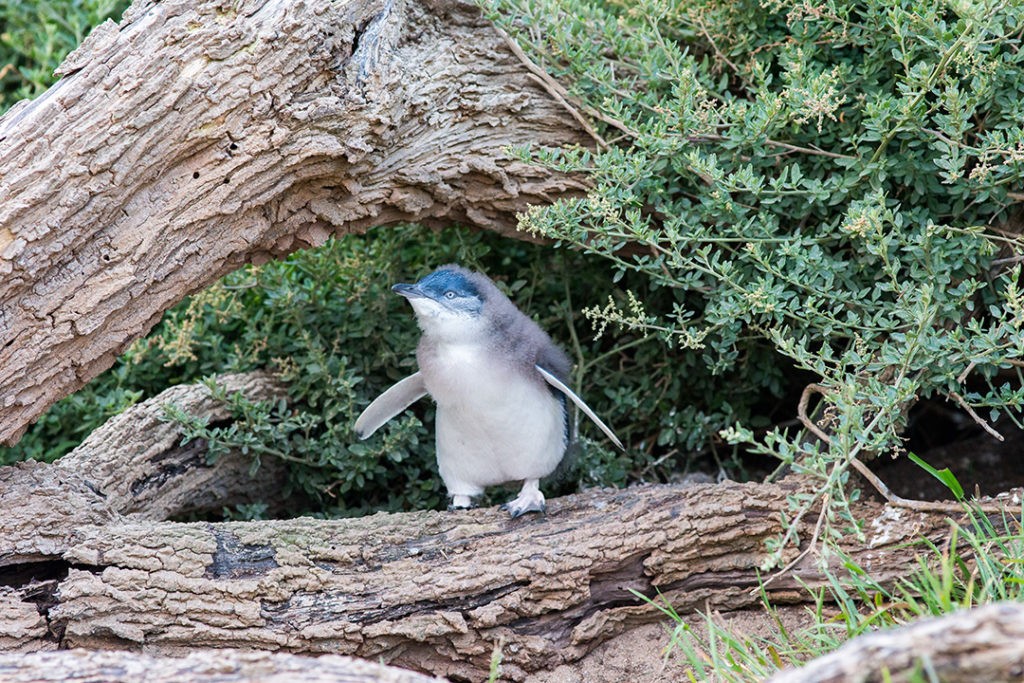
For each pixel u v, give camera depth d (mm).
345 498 11961
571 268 11688
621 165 9820
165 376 12375
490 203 10414
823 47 10469
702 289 10086
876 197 8844
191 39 8680
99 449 10531
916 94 8992
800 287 9523
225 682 6117
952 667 5293
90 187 8531
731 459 12500
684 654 8891
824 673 5457
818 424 9633
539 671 8867
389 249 11695
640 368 11898
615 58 10719
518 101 10172
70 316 8734
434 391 9703
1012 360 9031
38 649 8195
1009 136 8859
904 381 8703
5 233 8359
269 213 9523
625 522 9188
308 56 8898
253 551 8758
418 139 9828
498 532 9211
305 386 11547
